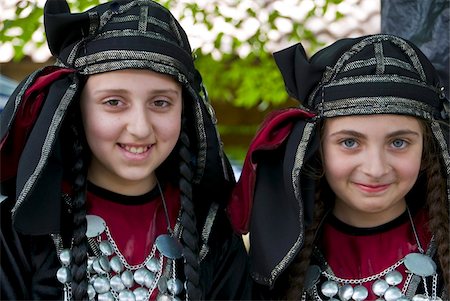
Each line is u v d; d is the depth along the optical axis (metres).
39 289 1.57
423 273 1.66
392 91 1.58
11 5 3.06
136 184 1.68
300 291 1.69
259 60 3.96
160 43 1.56
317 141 1.62
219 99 4.30
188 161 1.67
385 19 2.00
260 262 1.66
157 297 1.61
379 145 1.59
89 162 1.67
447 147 1.64
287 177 1.61
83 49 1.57
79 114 1.60
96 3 2.84
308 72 1.65
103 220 1.64
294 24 3.58
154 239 1.67
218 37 3.46
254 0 3.55
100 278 1.59
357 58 1.62
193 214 1.66
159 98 1.57
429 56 1.93
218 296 1.71
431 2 1.93
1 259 1.57
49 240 1.60
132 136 1.54
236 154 4.53
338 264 1.72
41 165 1.47
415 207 1.76
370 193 1.61
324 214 1.76
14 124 1.55
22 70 4.00
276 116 1.66
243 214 1.70
